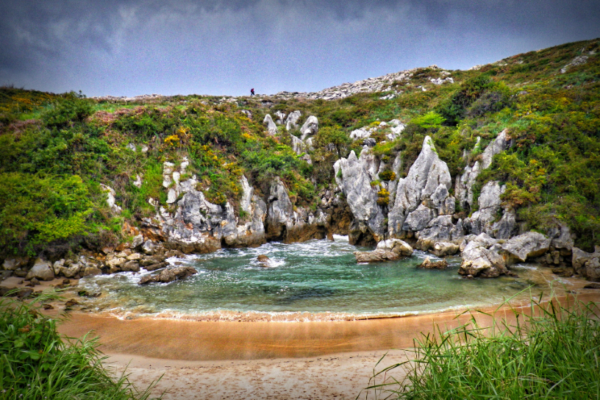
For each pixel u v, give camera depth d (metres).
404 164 33.00
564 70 45.12
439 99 52.62
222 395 7.25
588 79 38.53
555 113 29.89
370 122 50.78
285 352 10.84
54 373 4.16
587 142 25.56
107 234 23.88
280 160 36.59
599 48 47.81
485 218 26.50
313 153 42.09
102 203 24.88
